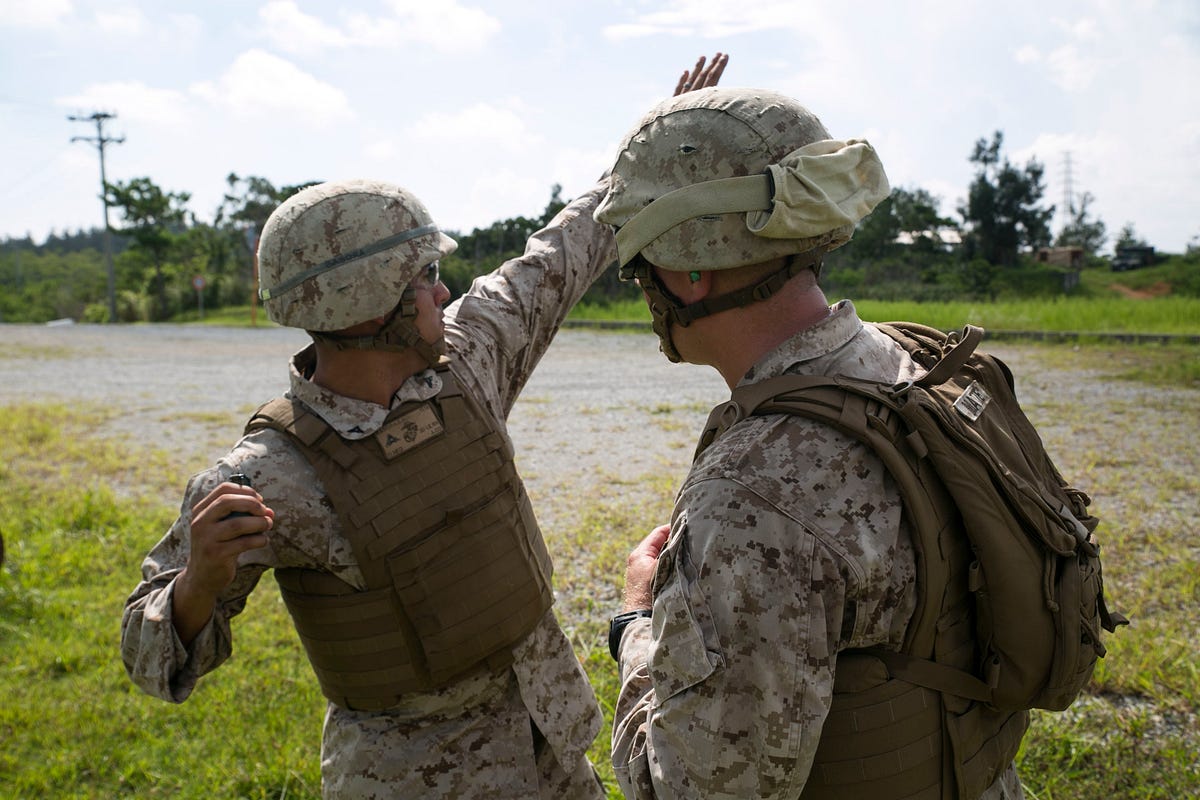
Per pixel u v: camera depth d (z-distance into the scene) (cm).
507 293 208
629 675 133
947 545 117
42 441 889
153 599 165
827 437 117
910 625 117
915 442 117
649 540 155
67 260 11956
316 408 174
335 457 170
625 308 2214
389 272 167
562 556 517
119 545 573
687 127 124
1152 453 686
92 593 497
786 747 109
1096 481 617
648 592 145
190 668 166
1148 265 3897
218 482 168
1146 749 301
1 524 607
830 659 112
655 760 117
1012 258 3819
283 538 169
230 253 5525
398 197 174
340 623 173
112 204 4934
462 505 177
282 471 170
